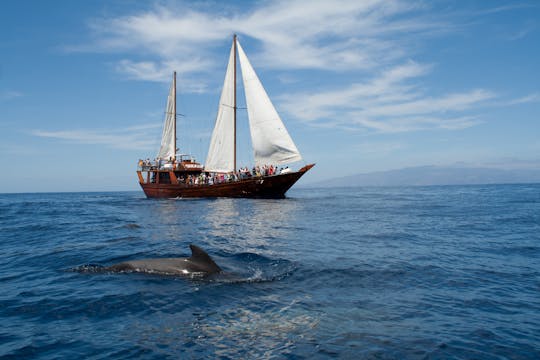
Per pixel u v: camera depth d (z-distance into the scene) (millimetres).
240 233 17656
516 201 42656
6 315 6949
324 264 10648
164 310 6977
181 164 48531
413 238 15836
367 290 8141
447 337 5730
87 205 44969
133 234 17453
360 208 33719
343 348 5344
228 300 7477
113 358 5188
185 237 16359
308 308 6977
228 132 47625
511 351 5301
